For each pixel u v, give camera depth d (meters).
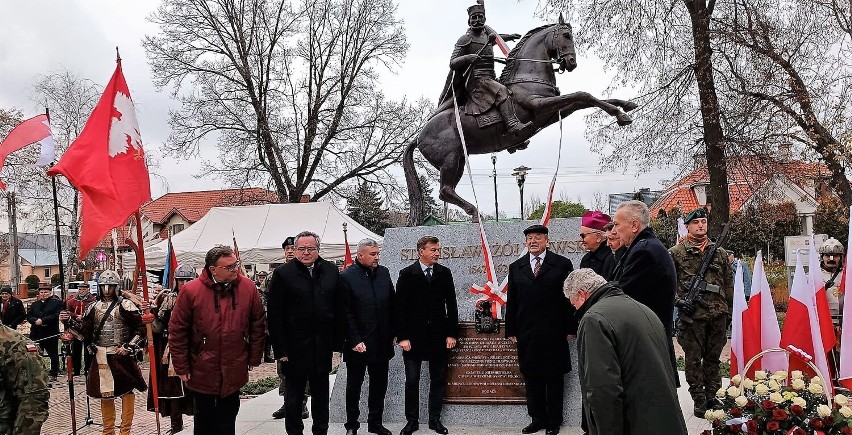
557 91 7.42
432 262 6.29
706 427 5.76
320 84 27.23
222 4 25.52
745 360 5.62
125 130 5.57
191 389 5.38
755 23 16.86
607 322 3.51
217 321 5.36
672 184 19.28
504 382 6.52
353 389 6.24
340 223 17.22
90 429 8.38
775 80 16.75
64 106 27.69
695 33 17.02
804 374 4.48
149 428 8.30
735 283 5.74
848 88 16.83
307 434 6.54
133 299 6.71
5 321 13.49
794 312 5.32
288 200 27.14
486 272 6.91
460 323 6.66
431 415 6.32
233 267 5.43
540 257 6.06
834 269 6.50
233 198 29.12
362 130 27.64
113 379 6.63
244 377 5.48
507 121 7.31
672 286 4.52
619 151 18.19
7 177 26.23
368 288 6.21
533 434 6.04
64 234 30.27
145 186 5.62
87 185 5.30
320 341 5.90
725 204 17.55
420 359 6.25
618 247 5.51
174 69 25.42
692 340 6.14
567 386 6.37
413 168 8.12
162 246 17.00
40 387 3.34
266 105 26.48
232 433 5.50
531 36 7.64
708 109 17.06
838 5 16.66
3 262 47.56
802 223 29.28
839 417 3.79
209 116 26.20
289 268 5.99
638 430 3.40
